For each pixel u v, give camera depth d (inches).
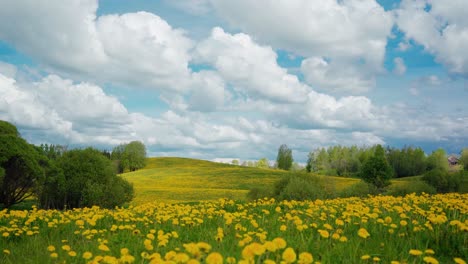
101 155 1509.6
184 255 187.8
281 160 5300.2
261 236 265.0
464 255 258.5
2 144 1217.4
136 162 4628.4
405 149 4667.8
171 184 2987.2
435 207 457.7
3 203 1309.1
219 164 5029.5
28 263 298.4
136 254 275.4
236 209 609.6
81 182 1385.3
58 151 1962.4
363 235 268.2
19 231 401.7
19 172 1284.4
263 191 1347.2
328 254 247.0
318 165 4815.5
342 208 493.4
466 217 387.5
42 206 1380.4
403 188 1238.3
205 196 2148.1
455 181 1770.4
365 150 5177.2
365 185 1386.6
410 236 311.1
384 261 244.5
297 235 324.8
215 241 308.5
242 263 184.5
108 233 391.5
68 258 284.5
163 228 403.9
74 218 489.4
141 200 1987.0
